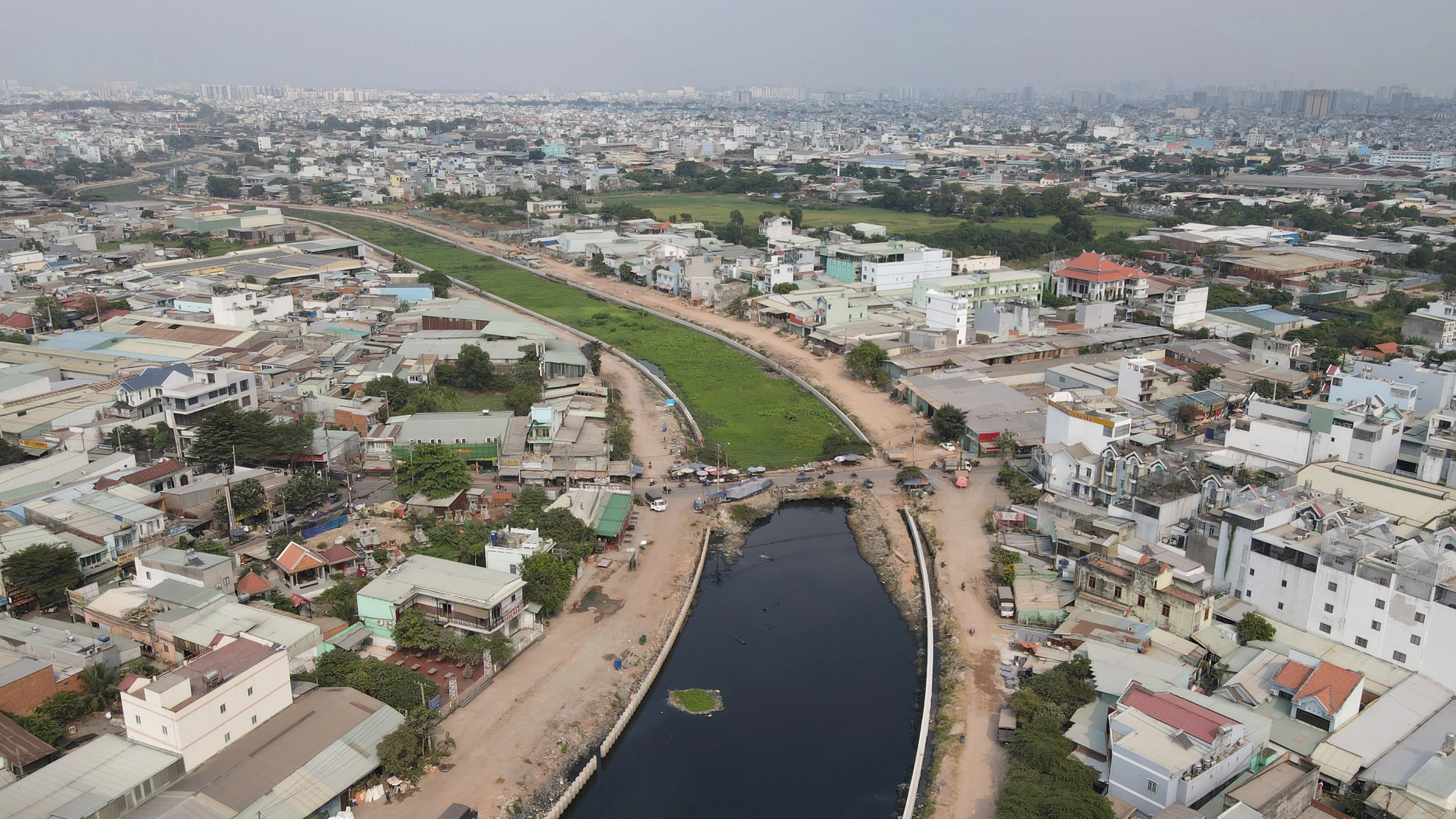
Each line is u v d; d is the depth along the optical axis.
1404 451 121.94
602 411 160.12
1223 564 98.56
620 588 110.12
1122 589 96.81
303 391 154.75
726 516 130.50
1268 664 86.12
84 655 84.06
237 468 127.00
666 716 91.19
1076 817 67.06
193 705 71.25
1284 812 68.94
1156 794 69.38
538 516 114.50
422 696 83.44
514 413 151.38
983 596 107.56
